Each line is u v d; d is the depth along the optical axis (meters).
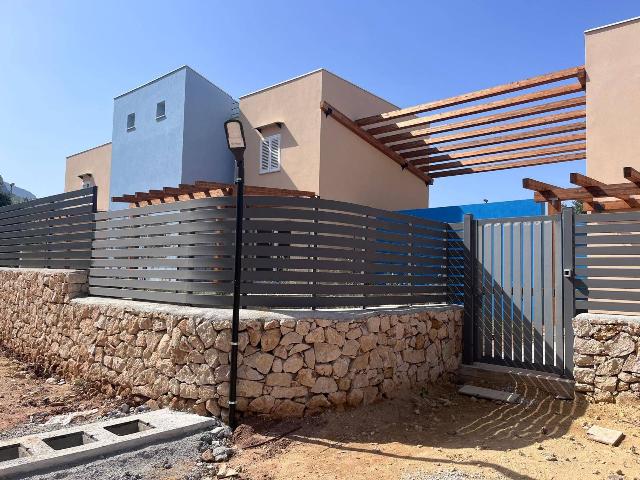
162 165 13.73
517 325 7.63
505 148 12.42
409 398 6.75
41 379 8.70
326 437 5.37
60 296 8.90
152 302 7.26
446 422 6.02
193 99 13.45
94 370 7.64
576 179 6.72
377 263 7.15
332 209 6.63
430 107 11.38
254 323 5.82
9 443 4.80
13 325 10.90
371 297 6.95
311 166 11.86
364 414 6.03
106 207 17.98
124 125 15.54
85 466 4.40
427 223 8.12
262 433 5.44
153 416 5.70
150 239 7.41
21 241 11.46
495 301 7.92
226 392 5.75
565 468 4.50
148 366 6.58
